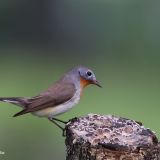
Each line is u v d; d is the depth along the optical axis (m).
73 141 8.49
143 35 37.62
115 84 26.81
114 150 8.16
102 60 34.00
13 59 33.31
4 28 40.19
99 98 23.86
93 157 8.21
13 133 18.41
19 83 26.77
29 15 40.53
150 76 28.83
